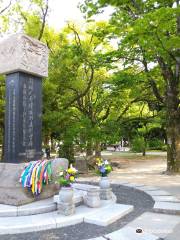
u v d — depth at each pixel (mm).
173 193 10555
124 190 11555
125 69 18375
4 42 9422
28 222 6832
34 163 8414
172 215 7973
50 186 8750
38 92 9672
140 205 9094
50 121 15125
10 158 8922
